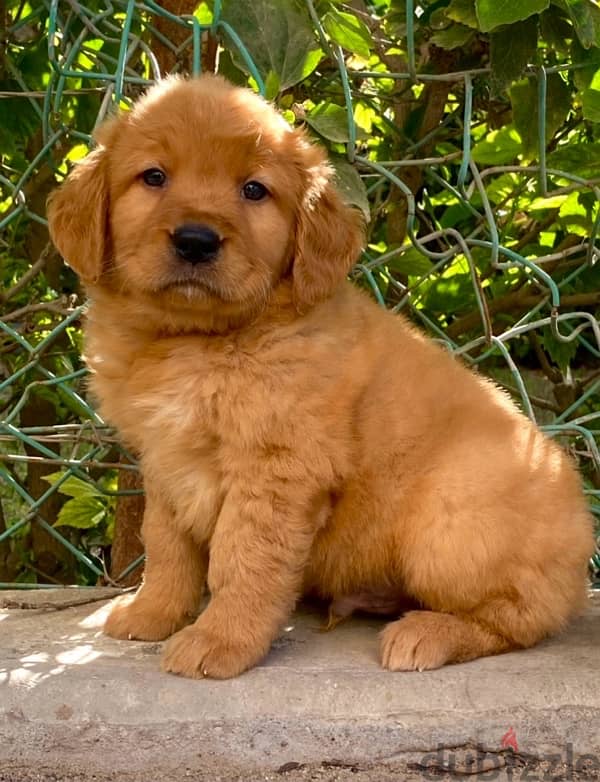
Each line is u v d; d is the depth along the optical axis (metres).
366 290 1.02
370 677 0.79
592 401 1.13
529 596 0.83
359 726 0.77
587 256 0.96
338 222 0.86
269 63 0.92
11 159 1.13
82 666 0.79
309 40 0.92
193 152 0.82
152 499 0.86
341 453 0.81
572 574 0.85
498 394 0.90
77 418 1.20
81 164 0.86
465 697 0.78
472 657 0.82
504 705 0.78
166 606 0.85
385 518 0.84
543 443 0.88
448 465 0.84
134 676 0.78
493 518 0.83
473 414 0.86
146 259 0.81
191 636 0.79
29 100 1.04
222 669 0.78
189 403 0.81
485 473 0.84
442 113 1.04
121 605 0.86
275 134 0.85
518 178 1.06
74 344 1.11
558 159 1.01
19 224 1.13
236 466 0.80
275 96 0.91
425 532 0.83
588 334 1.14
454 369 0.88
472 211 0.95
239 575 0.80
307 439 0.80
